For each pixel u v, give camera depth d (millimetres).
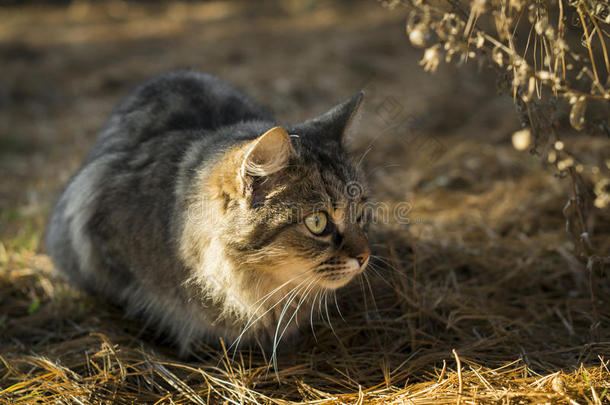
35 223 4879
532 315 3396
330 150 3023
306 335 3314
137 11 14008
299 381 2766
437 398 2455
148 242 3156
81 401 2623
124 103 4051
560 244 4035
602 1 2502
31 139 6969
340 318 3410
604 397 2391
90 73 8992
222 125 3627
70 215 3582
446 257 3977
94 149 3945
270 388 2799
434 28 2646
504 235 4352
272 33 10523
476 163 5543
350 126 3270
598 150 5133
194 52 9617
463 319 3359
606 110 3240
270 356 3172
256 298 2963
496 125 6410
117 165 3479
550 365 2844
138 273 3299
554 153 2652
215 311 3053
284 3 13789
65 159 6422
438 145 6039
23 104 8023
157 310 3393
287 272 2879
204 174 2883
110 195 3352
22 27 11938
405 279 3592
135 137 3637
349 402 2572
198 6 14438
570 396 2377
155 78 4207
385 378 2738
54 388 2691
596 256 2920
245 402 2656
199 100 3820
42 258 4230
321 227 2822
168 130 3588
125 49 10164
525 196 4758
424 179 5383
